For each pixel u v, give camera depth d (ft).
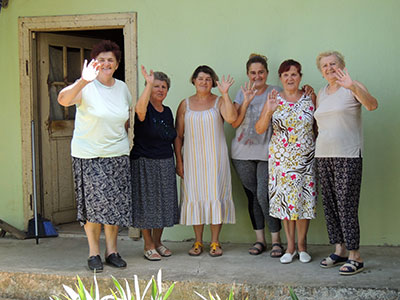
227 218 14.53
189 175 14.38
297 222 13.94
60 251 15.33
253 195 14.88
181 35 16.22
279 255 14.33
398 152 15.35
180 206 14.73
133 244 16.03
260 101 14.52
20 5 17.07
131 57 16.48
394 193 15.42
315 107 13.67
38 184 17.97
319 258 14.19
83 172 12.84
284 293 11.96
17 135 17.34
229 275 12.78
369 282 12.12
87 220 12.96
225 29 15.98
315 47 15.56
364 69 15.38
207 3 16.02
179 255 14.74
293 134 13.42
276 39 15.74
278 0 15.65
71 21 16.75
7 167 17.46
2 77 17.31
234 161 14.87
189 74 16.25
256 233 15.02
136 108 13.37
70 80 19.08
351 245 12.62
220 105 14.47
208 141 14.28
